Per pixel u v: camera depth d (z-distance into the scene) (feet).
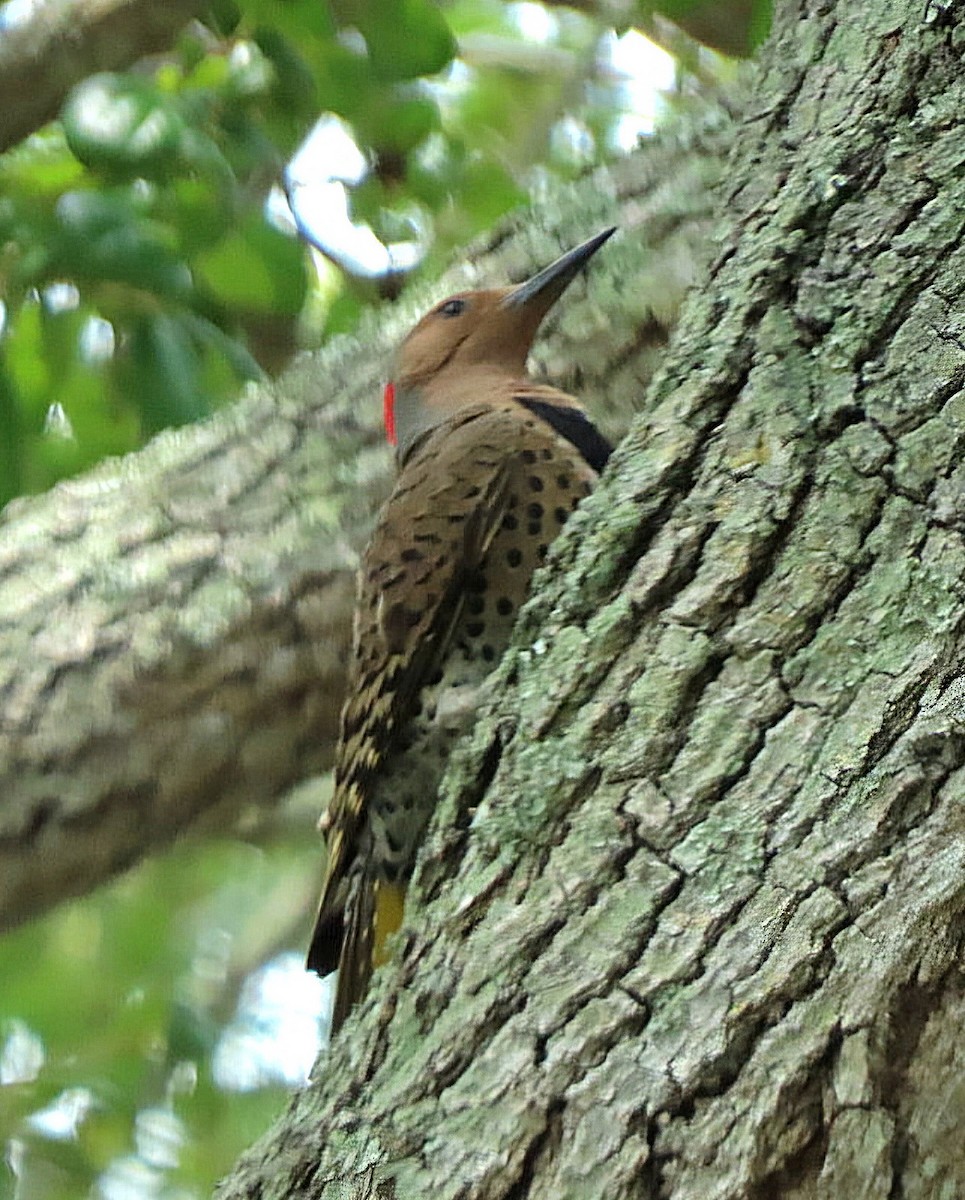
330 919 24.70
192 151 31.27
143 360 32.45
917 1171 13.75
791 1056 13.99
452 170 39.55
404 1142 14.93
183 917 50.93
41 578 32.60
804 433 16.60
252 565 31.89
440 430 25.99
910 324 16.74
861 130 18.12
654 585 16.48
